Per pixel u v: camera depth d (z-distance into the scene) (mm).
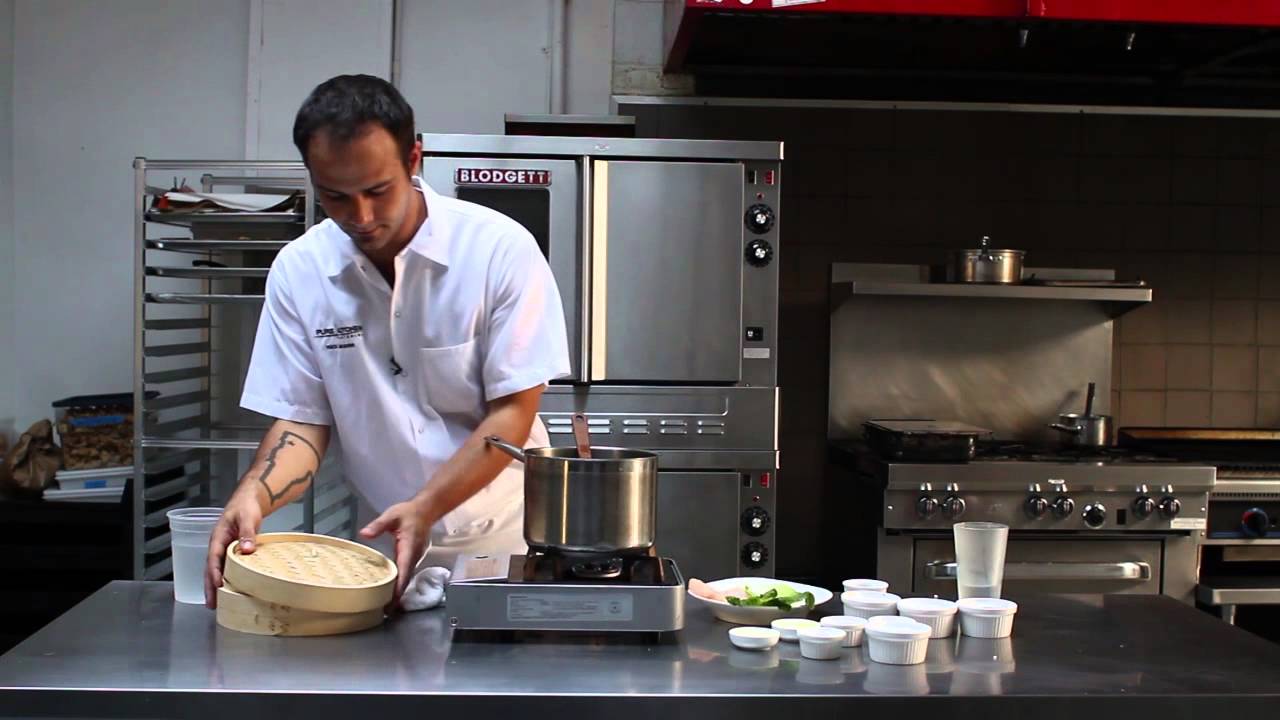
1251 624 3611
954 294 3432
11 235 3814
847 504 3598
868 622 1498
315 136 1571
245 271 3127
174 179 3750
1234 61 3736
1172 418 3977
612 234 3135
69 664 1380
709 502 3162
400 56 3877
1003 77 3920
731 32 3477
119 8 3820
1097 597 1854
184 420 3490
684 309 3150
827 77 3889
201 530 1695
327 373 1976
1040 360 3963
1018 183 3922
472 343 1946
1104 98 3938
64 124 3820
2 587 3375
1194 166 3951
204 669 1361
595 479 1488
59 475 3422
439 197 1958
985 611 1575
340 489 3623
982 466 3180
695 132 3881
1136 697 1329
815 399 3918
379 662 1399
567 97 3896
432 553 2098
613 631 1504
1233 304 3973
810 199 3895
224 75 3838
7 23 3770
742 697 1297
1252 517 3293
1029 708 1324
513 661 1415
